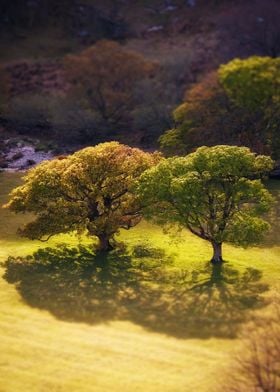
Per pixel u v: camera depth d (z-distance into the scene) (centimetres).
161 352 4372
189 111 9425
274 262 6059
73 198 6247
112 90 11125
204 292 5372
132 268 5903
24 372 4066
